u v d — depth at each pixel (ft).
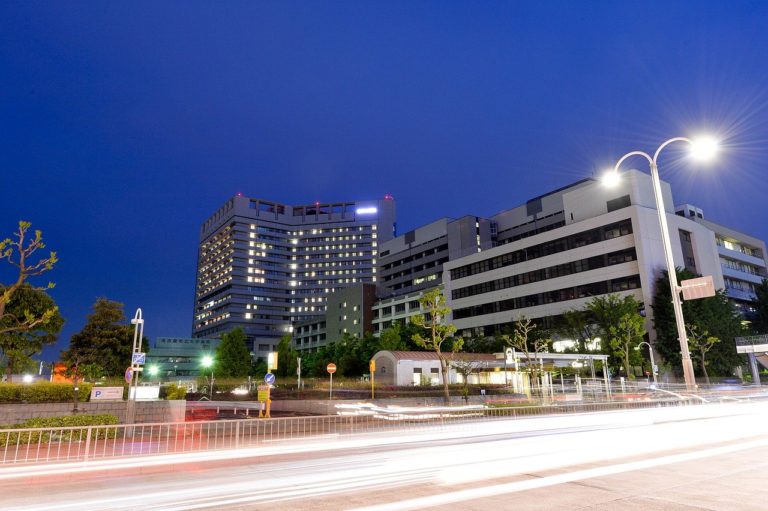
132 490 29.17
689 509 21.13
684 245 211.61
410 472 32.22
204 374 279.90
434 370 142.72
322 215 581.12
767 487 24.82
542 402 103.45
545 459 36.01
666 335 178.29
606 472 30.14
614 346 161.27
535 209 309.01
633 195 208.64
